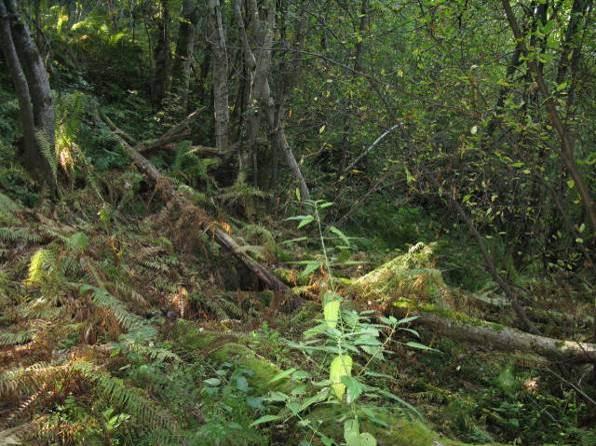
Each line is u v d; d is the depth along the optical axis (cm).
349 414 284
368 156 918
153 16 1157
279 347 411
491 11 520
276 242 685
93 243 530
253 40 918
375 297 503
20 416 287
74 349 346
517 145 499
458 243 737
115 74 1102
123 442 285
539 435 427
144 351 343
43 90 640
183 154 771
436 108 541
